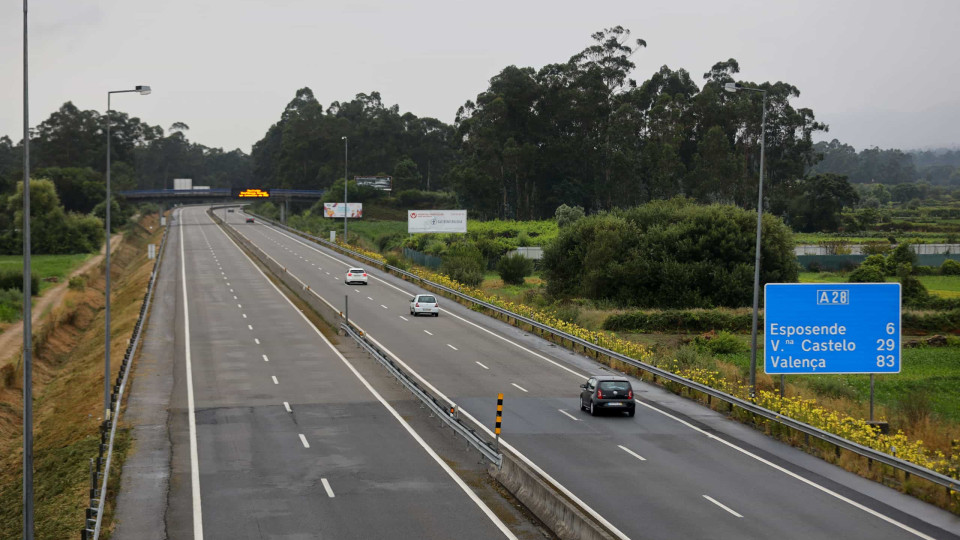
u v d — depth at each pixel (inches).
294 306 4350.4
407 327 3769.7
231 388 2512.3
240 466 1720.0
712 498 1498.5
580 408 2298.2
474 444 1803.6
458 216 7470.5
